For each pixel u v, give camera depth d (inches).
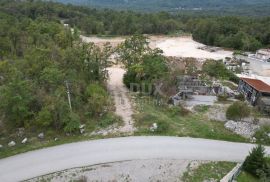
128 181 818.2
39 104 1116.5
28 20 2524.6
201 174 858.1
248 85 1512.1
